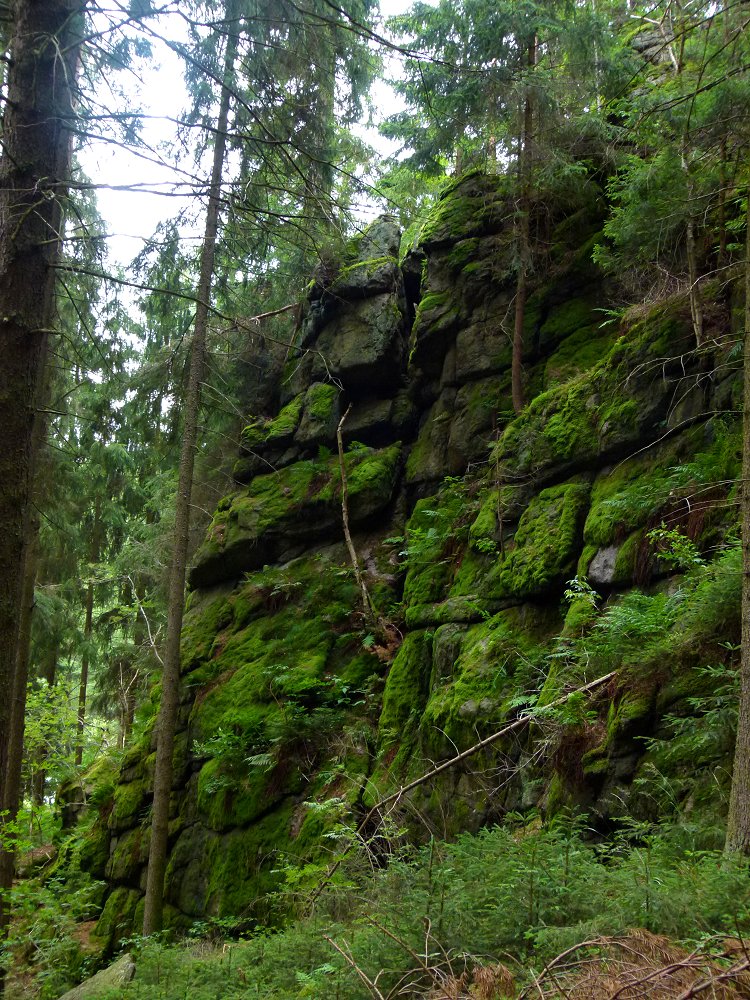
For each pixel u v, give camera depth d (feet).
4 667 15.94
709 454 26.53
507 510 35.17
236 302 48.49
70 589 62.23
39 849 51.21
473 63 36.65
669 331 30.50
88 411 50.72
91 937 37.40
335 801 30.78
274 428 49.03
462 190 45.83
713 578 22.34
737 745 16.37
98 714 71.20
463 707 29.96
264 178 25.40
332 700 37.88
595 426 32.48
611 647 24.45
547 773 25.34
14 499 16.49
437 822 28.63
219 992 16.03
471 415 41.34
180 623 37.55
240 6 22.72
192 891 35.45
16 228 17.11
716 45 28.17
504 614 32.48
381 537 43.80
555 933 11.59
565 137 38.75
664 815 19.34
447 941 12.54
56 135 17.85
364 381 47.37
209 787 37.01
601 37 35.76
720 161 27.20
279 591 44.09
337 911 18.34
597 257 34.78
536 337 40.34
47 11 17.92
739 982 8.50
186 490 38.88
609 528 28.81
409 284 49.42
